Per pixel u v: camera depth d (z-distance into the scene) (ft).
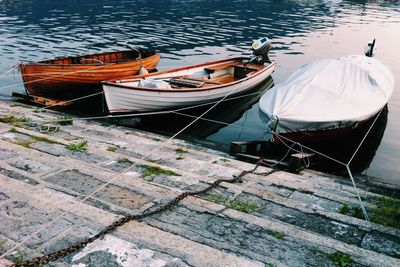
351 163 36.01
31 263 12.62
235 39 90.17
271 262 13.76
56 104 45.98
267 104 35.37
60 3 135.44
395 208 21.03
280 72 65.77
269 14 128.26
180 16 118.21
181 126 44.80
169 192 19.70
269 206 19.81
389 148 39.78
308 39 92.17
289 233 16.40
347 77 39.55
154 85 41.37
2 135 28.07
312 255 14.90
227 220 17.24
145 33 92.84
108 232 14.73
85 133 33.60
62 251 13.26
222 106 50.11
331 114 34.09
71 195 18.37
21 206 16.37
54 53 70.90
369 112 36.11
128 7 131.75
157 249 13.82
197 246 14.16
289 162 29.43
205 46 82.74
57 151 25.72
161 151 29.84
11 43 76.74
